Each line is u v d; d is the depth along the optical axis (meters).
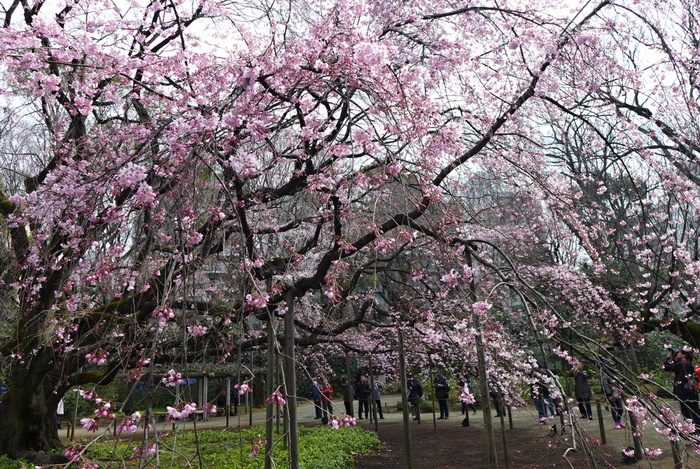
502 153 7.18
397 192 5.80
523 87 7.02
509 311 11.43
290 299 5.07
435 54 6.20
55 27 4.55
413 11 6.80
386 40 5.97
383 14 6.69
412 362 13.09
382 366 16.48
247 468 7.98
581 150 9.70
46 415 9.16
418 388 16.52
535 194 8.38
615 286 12.07
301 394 25.72
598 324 10.67
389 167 4.41
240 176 4.51
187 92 4.61
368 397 17.59
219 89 4.70
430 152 4.45
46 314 7.34
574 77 7.10
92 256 5.16
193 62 4.68
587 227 9.44
